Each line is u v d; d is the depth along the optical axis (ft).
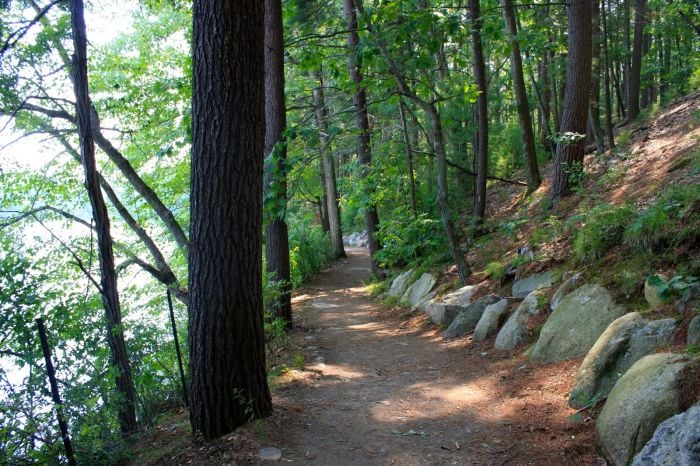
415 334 31.30
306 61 30.78
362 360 26.50
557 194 35.63
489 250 36.99
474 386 19.94
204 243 15.30
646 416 11.62
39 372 16.70
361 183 42.96
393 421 17.08
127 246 33.58
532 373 19.24
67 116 27.14
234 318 15.46
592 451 12.88
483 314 26.78
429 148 54.70
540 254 27.81
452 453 14.40
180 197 40.34
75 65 22.39
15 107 24.38
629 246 20.90
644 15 54.85
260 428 15.47
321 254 73.46
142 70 34.55
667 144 34.73
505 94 69.82
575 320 19.74
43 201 31.01
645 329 15.46
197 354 15.48
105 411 18.38
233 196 15.19
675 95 65.16
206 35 14.89
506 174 67.82
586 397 15.26
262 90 15.78
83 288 24.47
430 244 42.91
